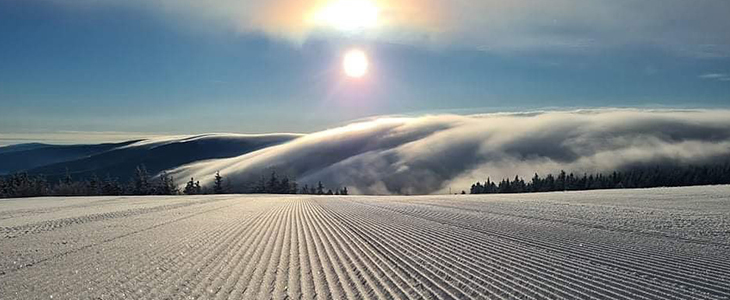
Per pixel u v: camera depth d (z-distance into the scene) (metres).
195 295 6.93
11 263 9.37
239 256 10.38
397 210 25.83
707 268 8.96
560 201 31.34
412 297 6.91
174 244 12.26
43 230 15.44
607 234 14.33
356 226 17.23
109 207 28.59
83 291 7.10
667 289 7.31
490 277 8.21
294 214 23.64
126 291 7.12
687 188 42.81
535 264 9.40
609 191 42.84
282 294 7.02
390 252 10.98
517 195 42.75
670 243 12.34
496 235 14.23
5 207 28.34
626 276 8.25
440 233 14.84
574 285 7.59
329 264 9.43
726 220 17.72
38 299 6.64
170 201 38.25
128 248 11.48
